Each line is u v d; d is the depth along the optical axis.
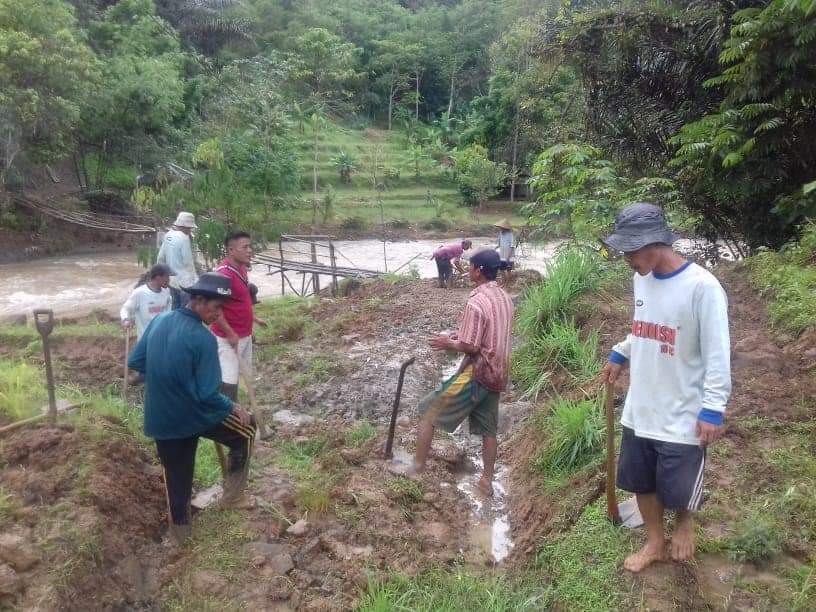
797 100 7.76
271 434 6.09
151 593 3.98
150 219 27.44
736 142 8.02
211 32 45.78
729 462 4.26
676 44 9.95
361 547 4.38
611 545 3.76
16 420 5.18
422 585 4.06
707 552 3.57
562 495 4.59
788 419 4.59
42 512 4.12
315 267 16.64
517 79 35.19
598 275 7.91
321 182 41.31
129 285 19.75
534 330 7.37
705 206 9.62
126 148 29.19
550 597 3.72
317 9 54.59
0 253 23.06
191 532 4.43
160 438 4.21
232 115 36.00
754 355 5.38
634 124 10.66
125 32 33.06
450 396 5.08
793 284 6.31
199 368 4.14
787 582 3.33
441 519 4.86
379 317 10.14
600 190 9.29
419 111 55.31
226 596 3.87
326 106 48.94
